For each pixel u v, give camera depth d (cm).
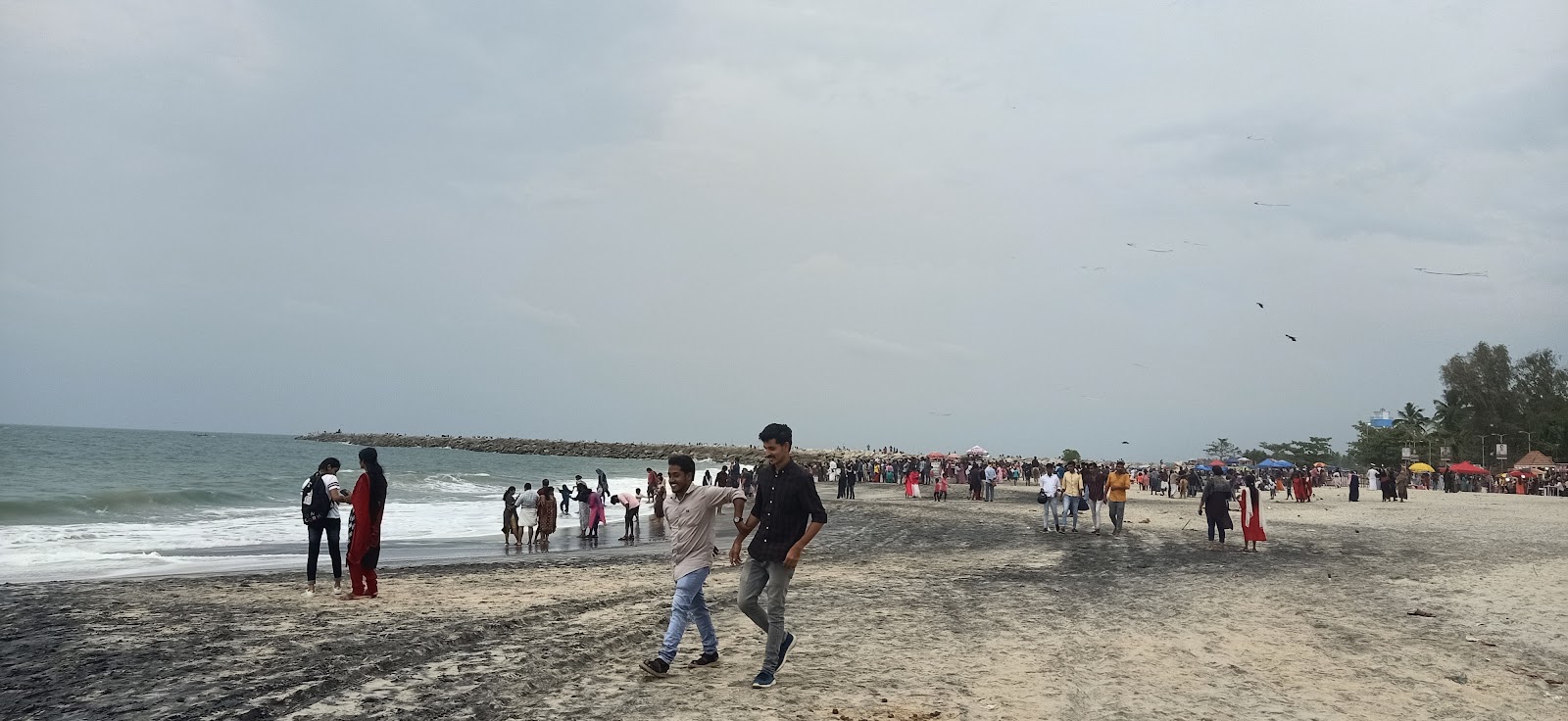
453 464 9169
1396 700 687
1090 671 772
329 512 1201
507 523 2177
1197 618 1049
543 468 9375
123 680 709
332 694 670
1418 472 6769
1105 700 675
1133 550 1916
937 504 4094
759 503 730
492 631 928
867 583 1355
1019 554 1814
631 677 734
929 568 1568
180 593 1211
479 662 777
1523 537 2264
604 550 2094
